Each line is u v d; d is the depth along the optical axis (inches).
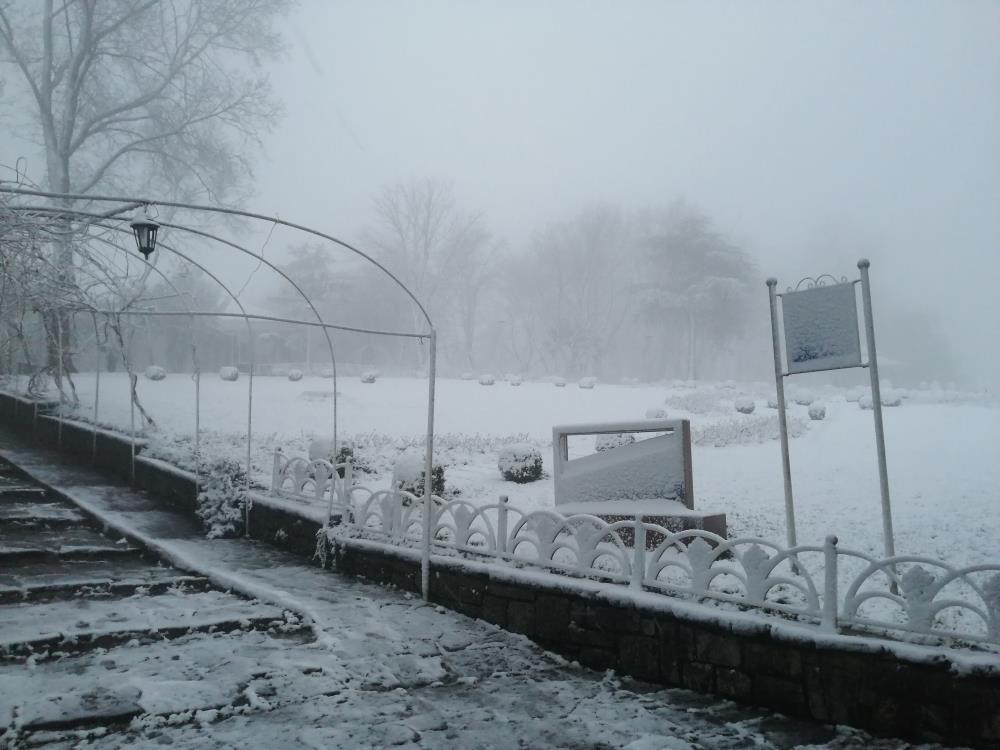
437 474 451.2
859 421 1008.9
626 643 248.7
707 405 1149.7
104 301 577.3
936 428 916.0
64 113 1167.6
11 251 435.5
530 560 292.2
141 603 293.1
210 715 194.4
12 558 335.6
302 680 223.0
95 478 522.9
